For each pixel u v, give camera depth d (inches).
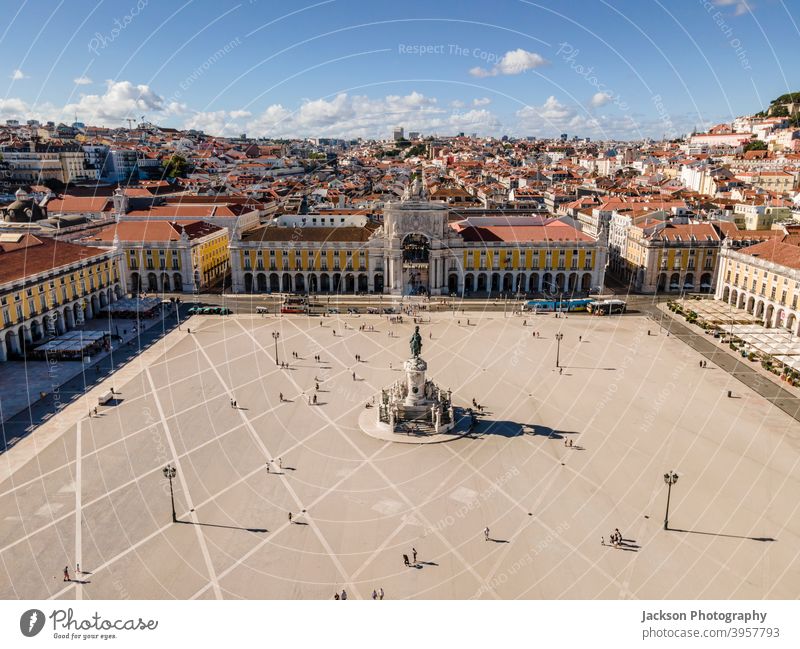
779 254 4315.9
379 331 4217.5
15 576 1694.1
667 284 5364.2
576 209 7234.3
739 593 1630.2
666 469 2283.5
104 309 4552.2
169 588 1654.8
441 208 5196.9
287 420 2736.2
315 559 1787.6
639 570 1728.6
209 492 2140.7
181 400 2955.2
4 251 3927.2
